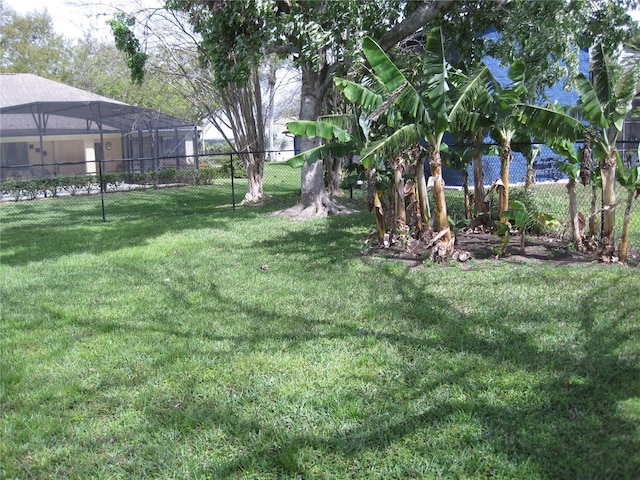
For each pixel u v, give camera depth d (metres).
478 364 4.46
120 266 8.50
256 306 6.23
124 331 5.56
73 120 27.00
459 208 11.96
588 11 9.39
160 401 4.08
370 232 10.16
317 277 7.38
